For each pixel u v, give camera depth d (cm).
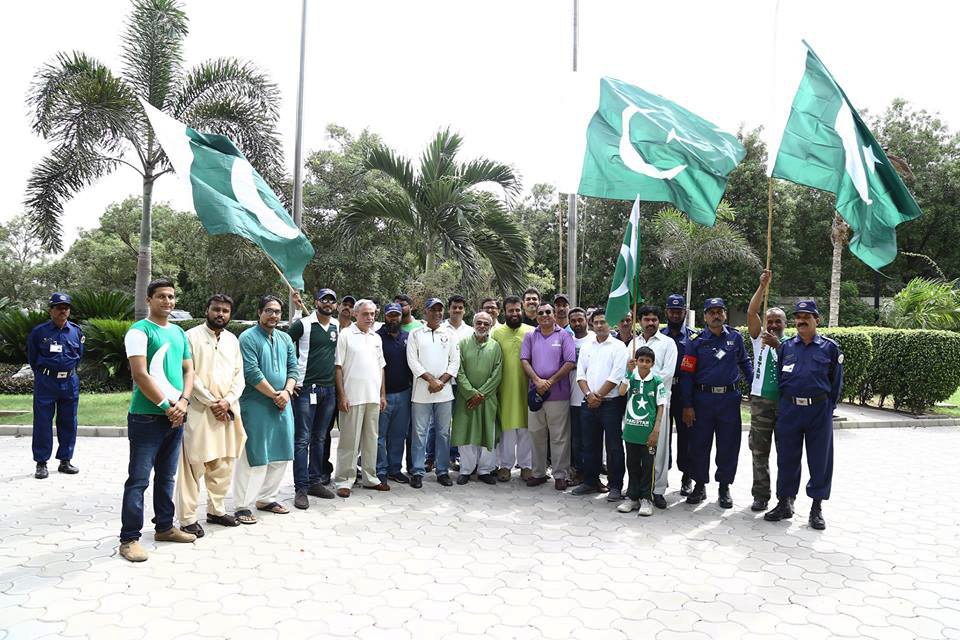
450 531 557
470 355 710
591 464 682
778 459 607
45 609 394
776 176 637
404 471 780
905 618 403
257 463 572
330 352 654
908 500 681
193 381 522
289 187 1521
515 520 593
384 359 705
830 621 397
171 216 3884
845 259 3472
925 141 3303
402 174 1417
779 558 507
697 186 717
